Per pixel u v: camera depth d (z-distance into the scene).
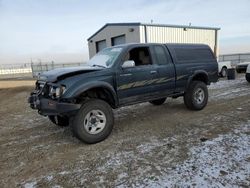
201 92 6.34
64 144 4.31
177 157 3.49
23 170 3.36
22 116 6.80
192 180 2.84
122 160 3.50
